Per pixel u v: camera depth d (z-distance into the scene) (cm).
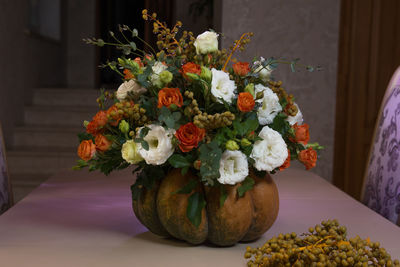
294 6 266
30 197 127
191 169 81
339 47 276
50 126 490
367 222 103
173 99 76
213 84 77
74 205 118
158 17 663
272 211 84
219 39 291
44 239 89
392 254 81
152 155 75
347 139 281
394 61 278
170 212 80
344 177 283
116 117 79
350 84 278
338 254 63
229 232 80
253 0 264
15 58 464
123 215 108
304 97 271
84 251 82
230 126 80
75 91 530
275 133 79
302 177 160
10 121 450
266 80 88
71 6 718
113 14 905
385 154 146
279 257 64
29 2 517
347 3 273
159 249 83
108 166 85
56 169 421
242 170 75
